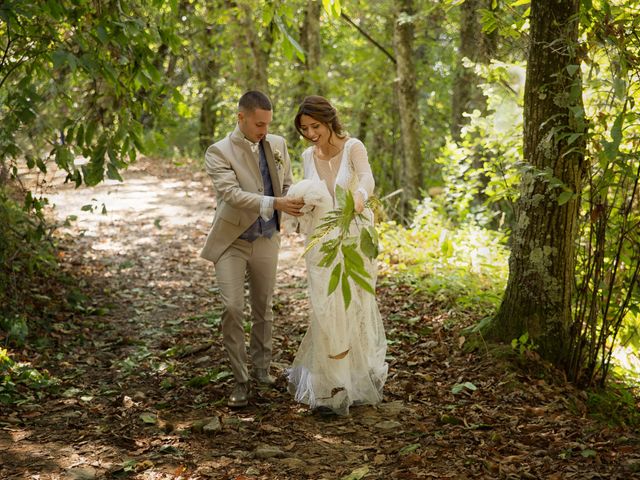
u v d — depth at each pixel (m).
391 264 8.23
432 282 7.07
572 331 5.01
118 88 5.38
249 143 4.53
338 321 4.23
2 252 6.12
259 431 4.11
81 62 4.83
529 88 4.87
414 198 13.08
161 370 5.35
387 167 18.33
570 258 5.04
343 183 4.30
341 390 4.25
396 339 5.80
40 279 7.22
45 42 5.22
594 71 5.36
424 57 15.96
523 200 5.09
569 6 4.67
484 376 4.84
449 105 17.77
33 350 5.63
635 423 4.52
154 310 7.07
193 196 13.88
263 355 4.91
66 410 4.50
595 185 4.80
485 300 6.52
